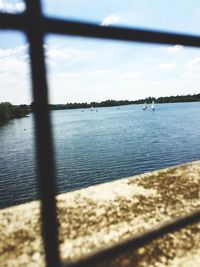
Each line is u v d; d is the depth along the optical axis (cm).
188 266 102
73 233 119
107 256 86
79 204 146
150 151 4275
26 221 131
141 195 155
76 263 80
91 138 5822
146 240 94
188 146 4472
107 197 154
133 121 9231
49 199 68
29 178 3294
